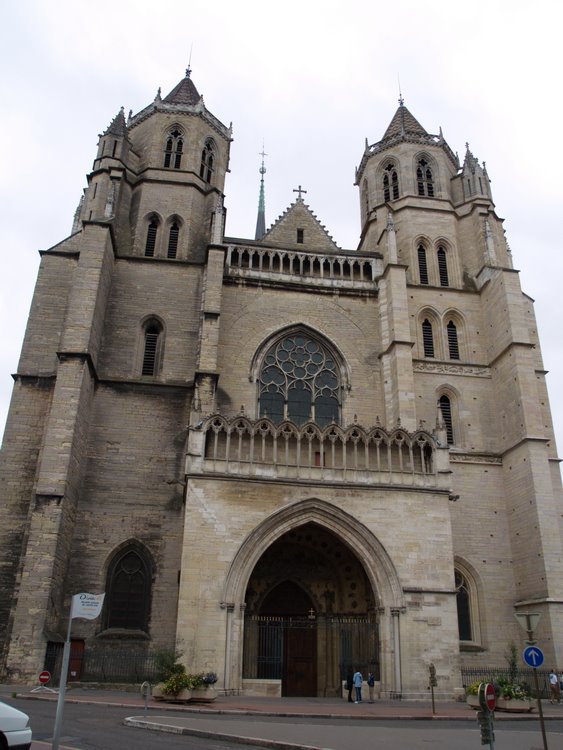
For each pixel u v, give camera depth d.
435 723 25.44
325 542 40.94
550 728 25.19
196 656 31.94
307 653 39.66
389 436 38.53
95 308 44.16
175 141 59.72
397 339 49.06
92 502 41.75
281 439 37.75
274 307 51.47
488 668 41.50
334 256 54.50
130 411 44.84
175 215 54.81
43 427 43.00
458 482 47.03
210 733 20.12
